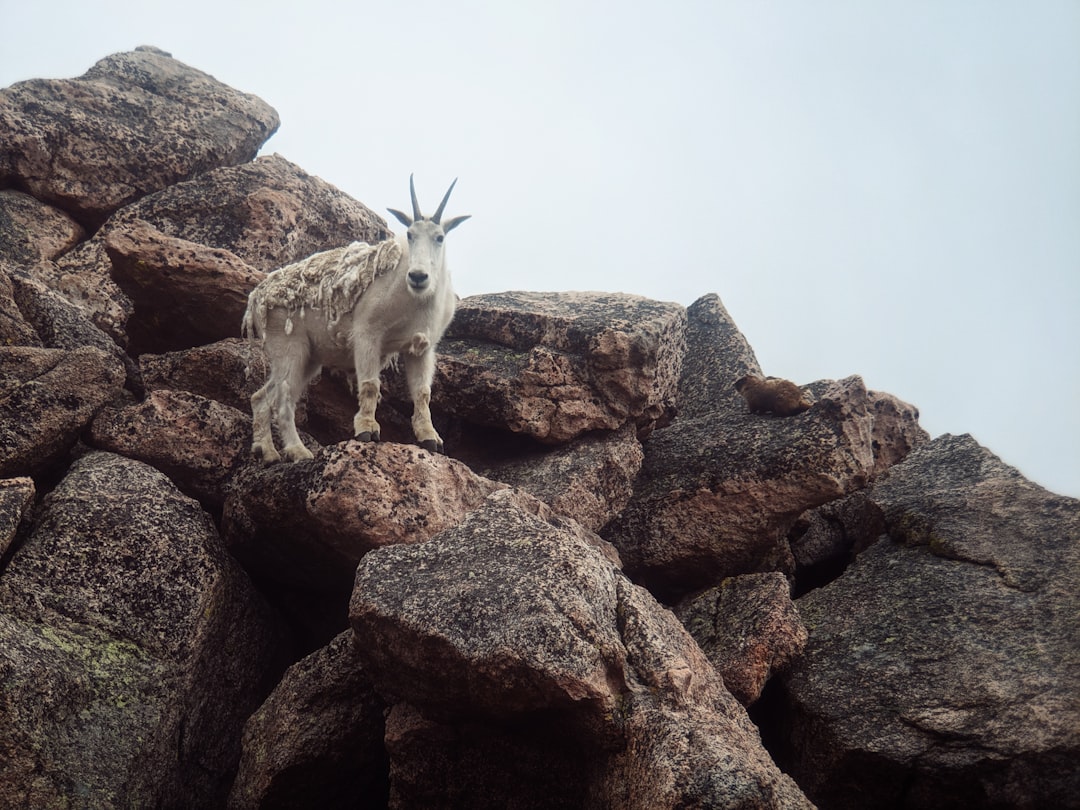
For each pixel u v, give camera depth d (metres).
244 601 6.50
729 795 4.79
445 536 5.67
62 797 5.43
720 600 6.78
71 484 6.31
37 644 5.68
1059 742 5.66
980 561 6.56
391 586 5.43
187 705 6.03
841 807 5.98
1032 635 6.11
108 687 5.75
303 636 6.84
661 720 5.11
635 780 5.04
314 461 6.30
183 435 6.89
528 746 5.45
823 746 6.02
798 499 7.18
